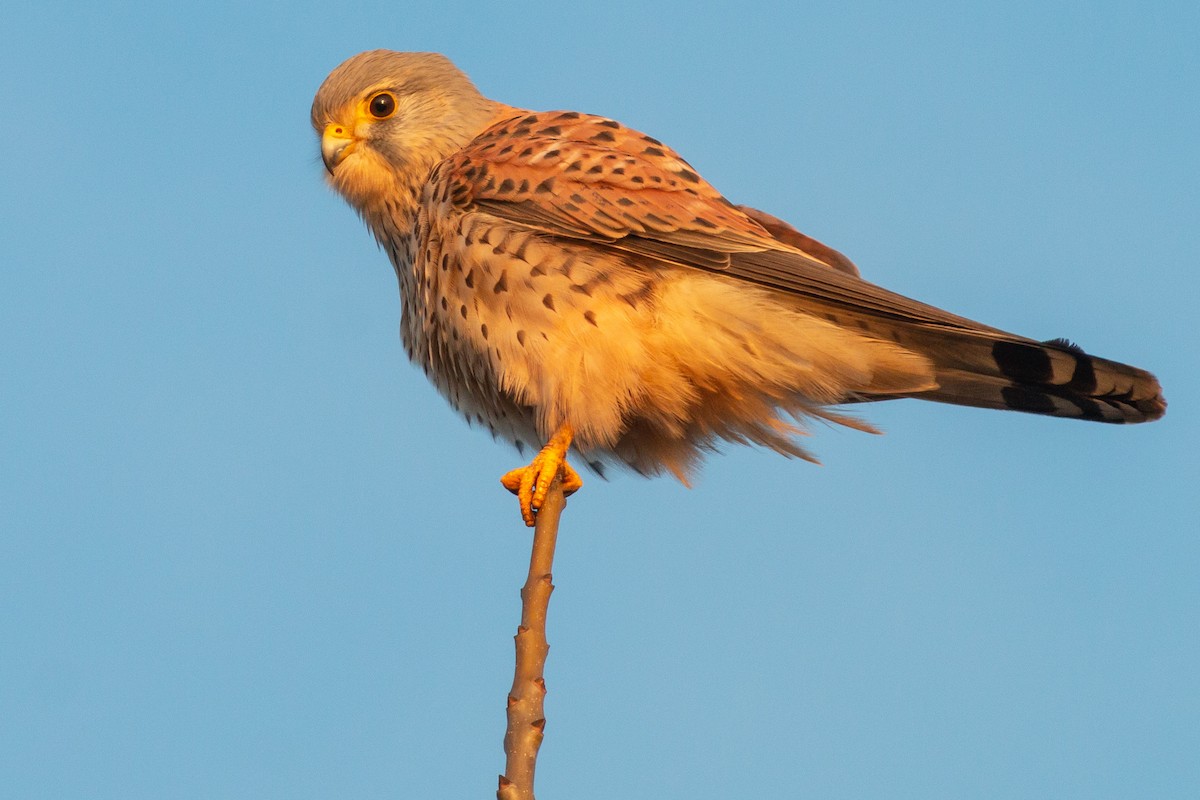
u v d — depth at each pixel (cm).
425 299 1038
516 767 658
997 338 931
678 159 1036
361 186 1112
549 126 1056
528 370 975
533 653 699
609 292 972
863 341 975
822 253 1112
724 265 975
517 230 988
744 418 1009
